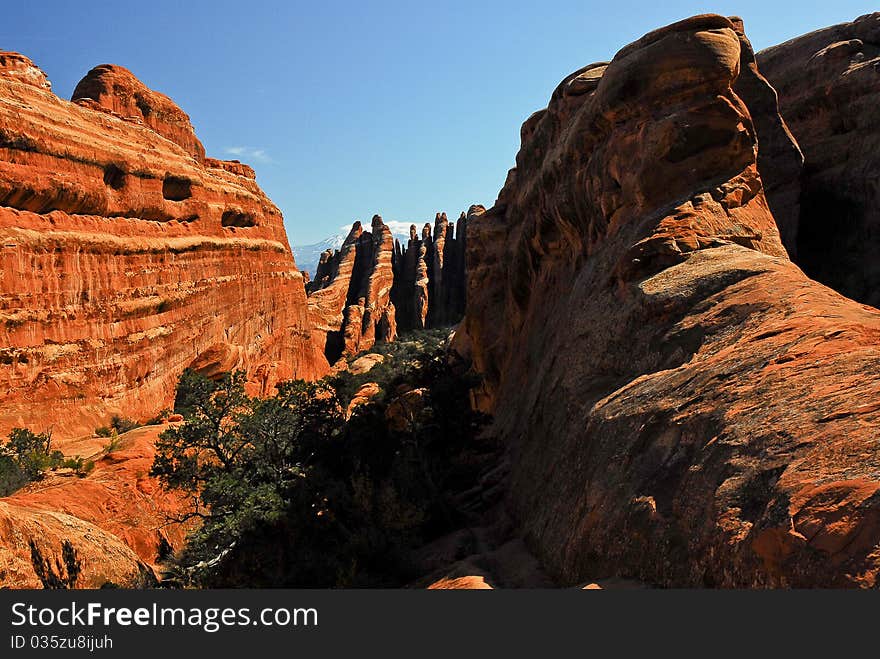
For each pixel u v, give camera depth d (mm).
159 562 25484
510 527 17828
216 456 29234
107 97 61062
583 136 24500
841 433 7254
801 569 6406
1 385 32781
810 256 29766
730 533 7590
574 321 20344
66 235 38531
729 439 8812
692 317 13648
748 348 10734
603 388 15156
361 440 27297
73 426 36531
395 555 17797
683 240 16781
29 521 16156
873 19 31188
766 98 25906
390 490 19891
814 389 8438
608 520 10594
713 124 19156
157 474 24656
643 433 11055
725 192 18625
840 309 10688
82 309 39375
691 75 19516
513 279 37531
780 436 8000
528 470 18578
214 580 20266
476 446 26547
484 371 43562
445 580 13648
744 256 15117
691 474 9109
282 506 21469
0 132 34656
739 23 26484
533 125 41031
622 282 17422
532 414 21391
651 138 19703
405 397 31641
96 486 25406
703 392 10438
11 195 35531
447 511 21500
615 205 21734
